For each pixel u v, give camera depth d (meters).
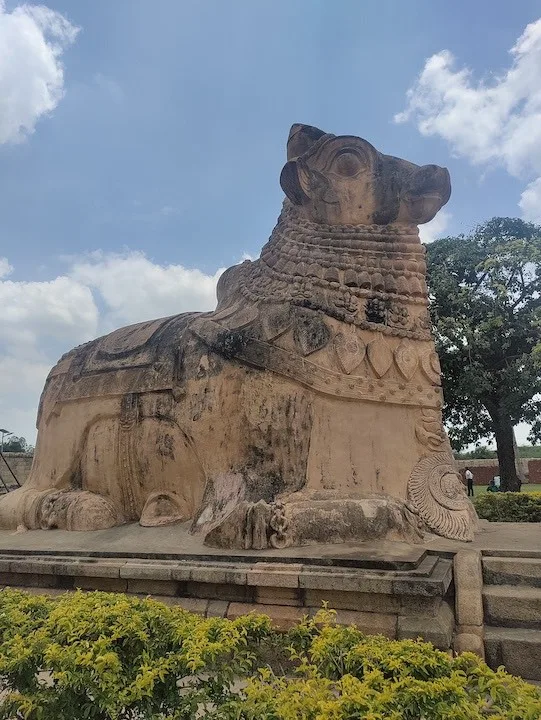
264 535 4.28
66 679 2.21
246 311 5.54
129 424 5.68
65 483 6.20
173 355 5.64
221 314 5.74
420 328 5.48
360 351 5.22
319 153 5.83
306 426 4.93
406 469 5.10
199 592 4.05
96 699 2.18
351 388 5.10
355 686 2.02
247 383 5.07
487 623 3.79
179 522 5.26
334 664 2.34
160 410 5.52
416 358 5.35
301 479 4.79
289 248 5.77
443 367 16.25
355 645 2.40
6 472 18.42
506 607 3.77
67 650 2.32
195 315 6.20
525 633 3.62
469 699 2.06
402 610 3.55
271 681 2.28
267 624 2.67
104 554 4.49
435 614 3.50
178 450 5.36
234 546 4.31
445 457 5.24
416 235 5.77
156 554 4.32
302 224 5.82
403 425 5.21
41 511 5.91
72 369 6.50
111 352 6.24
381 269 5.59
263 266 5.96
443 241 17.28
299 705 1.95
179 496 5.42
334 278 5.48
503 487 16.34
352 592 3.64
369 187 5.71
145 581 4.22
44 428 6.62
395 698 1.98
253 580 3.83
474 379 14.94
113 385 5.87
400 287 5.55
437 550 4.22
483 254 16.42
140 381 5.71
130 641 2.45
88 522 5.55
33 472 6.71
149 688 2.14
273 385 5.02
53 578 4.54
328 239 5.66
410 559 3.72
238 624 2.61
